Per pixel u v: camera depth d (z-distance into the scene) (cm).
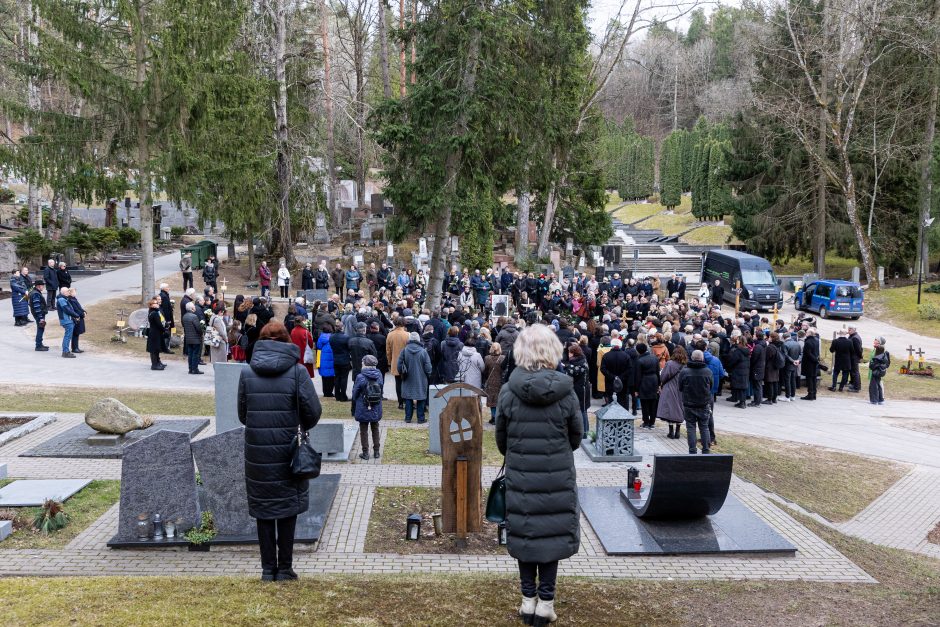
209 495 801
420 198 2145
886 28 3659
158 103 2370
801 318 2362
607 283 3372
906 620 635
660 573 774
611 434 1218
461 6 1997
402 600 559
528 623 521
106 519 866
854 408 1984
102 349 2119
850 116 3856
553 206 4344
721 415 1770
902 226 4247
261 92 2658
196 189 2477
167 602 527
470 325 1830
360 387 1137
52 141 2283
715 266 4019
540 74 2180
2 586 562
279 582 587
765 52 4178
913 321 3431
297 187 3434
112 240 4059
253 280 3522
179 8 2294
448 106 2011
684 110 9931
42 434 1227
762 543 848
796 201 4428
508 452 515
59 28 2230
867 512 1160
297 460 580
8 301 2791
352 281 3083
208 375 1850
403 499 979
